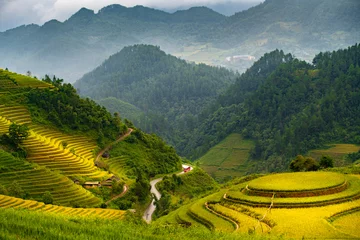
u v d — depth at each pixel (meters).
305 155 198.62
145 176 146.62
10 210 48.31
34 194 98.62
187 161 196.88
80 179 116.00
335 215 64.81
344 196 71.50
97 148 150.50
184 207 84.62
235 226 64.44
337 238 53.94
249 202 73.94
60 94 165.38
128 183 128.62
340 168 98.38
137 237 44.53
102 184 118.69
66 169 120.88
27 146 127.31
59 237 39.00
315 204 69.50
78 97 174.50
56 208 84.44
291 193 73.50
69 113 156.88
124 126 174.25
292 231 57.59
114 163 146.38
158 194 131.75
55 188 102.25
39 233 39.16
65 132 151.12
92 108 171.75
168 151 177.00
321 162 106.44
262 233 58.00
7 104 152.38
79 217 55.41
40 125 147.88
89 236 41.12
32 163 113.38
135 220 77.81
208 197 85.19
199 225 68.81
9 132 124.38
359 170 93.12
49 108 157.12
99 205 100.25
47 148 129.00
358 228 58.66
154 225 59.38
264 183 79.38
